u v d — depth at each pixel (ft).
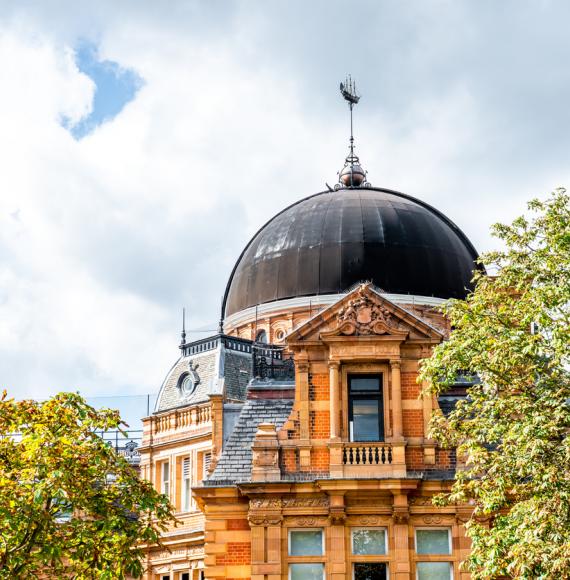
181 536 179.22
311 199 219.41
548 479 83.92
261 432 110.83
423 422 111.45
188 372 195.31
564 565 79.87
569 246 93.86
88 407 95.86
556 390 90.74
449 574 107.45
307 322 113.19
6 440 92.68
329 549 107.24
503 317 96.48
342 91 237.04
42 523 88.53
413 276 201.16
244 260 217.36
